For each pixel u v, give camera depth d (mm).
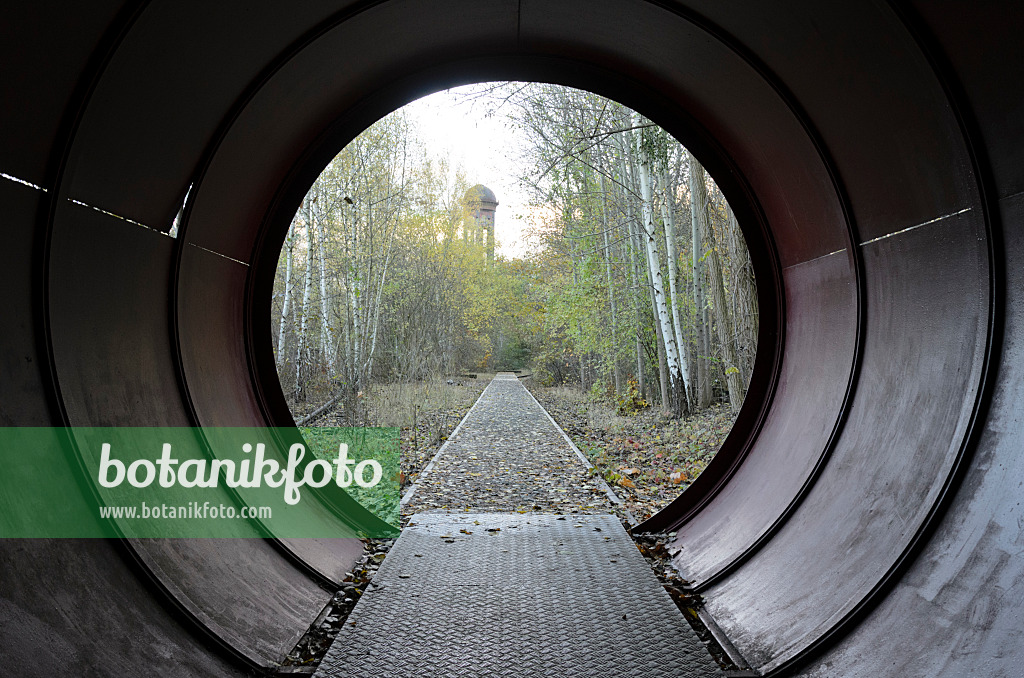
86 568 3227
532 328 34469
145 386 4496
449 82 6426
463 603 4652
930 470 3742
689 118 6547
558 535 6375
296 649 4121
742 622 4332
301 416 14609
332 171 17125
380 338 18953
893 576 3557
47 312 3455
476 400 23938
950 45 3457
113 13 3396
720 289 13766
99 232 4027
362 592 5055
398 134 19328
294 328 19516
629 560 5613
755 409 6582
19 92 3088
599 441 14008
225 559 4414
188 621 3598
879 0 3602
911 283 4395
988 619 2844
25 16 2932
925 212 4152
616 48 6027
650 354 18984
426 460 11805
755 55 5066
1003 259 3500
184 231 5105
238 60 4676
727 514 5988
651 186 15914
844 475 4648
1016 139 3271
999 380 3461
